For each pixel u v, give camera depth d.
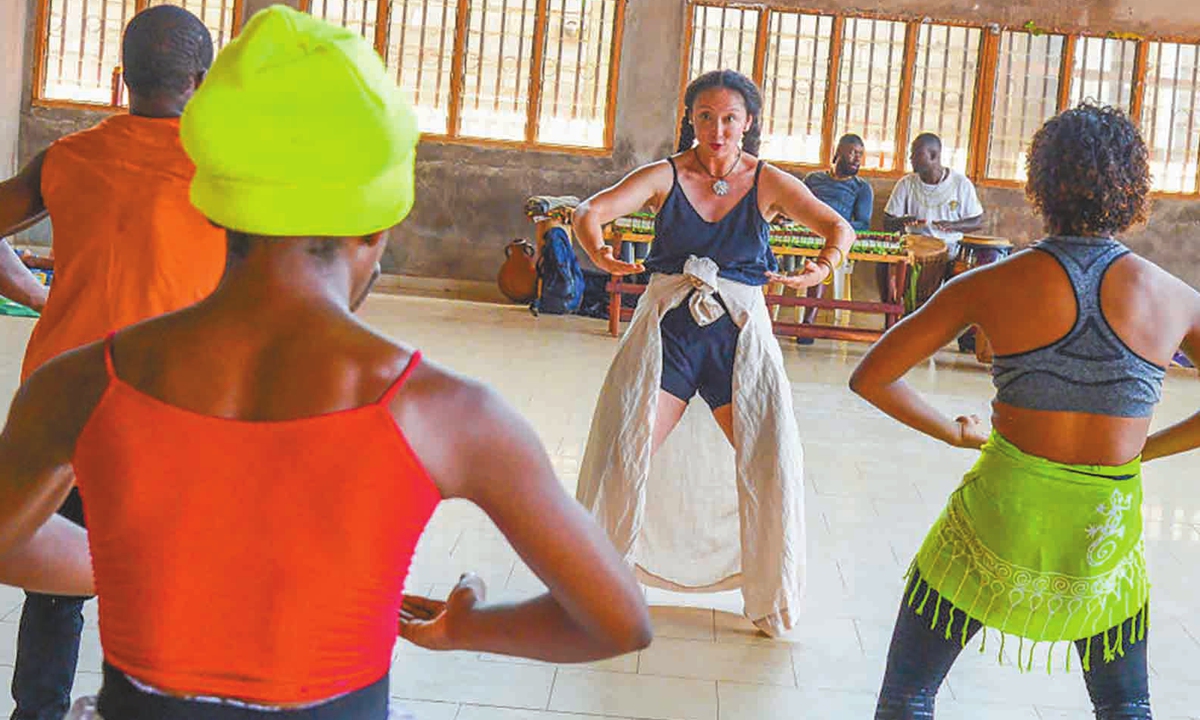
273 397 1.35
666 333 4.30
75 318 2.76
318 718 1.34
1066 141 2.62
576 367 9.53
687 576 4.56
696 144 4.38
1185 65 13.20
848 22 13.19
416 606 1.66
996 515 2.66
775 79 13.25
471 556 4.96
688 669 4.04
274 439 1.33
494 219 13.29
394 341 1.40
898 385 2.79
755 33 13.19
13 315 10.10
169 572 1.33
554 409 7.92
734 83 4.25
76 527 1.64
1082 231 2.64
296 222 1.34
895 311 11.39
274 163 1.31
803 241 11.39
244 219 1.34
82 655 3.75
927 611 2.75
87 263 2.76
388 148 1.33
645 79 13.18
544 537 1.41
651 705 3.75
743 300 4.27
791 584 4.28
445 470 1.38
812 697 3.90
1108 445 2.62
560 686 3.83
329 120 1.30
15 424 1.41
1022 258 2.65
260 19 1.32
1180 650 4.50
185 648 1.34
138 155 2.77
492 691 3.76
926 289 11.76
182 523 1.33
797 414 8.45
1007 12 13.11
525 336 10.86
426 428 1.37
